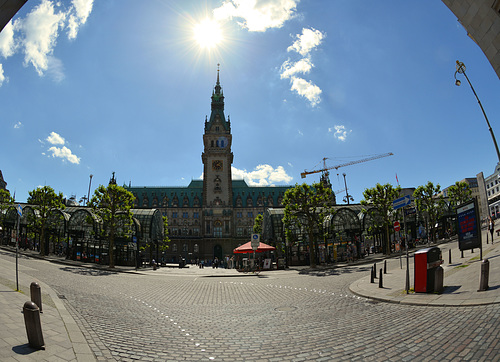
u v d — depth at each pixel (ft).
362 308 48.03
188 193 480.23
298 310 49.65
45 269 106.93
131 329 38.24
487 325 31.17
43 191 175.22
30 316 28.53
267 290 76.89
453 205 250.16
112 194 162.50
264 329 38.45
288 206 164.55
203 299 63.98
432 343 28.91
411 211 57.41
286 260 174.50
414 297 49.70
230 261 199.00
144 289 78.84
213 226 427.33
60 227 194.08
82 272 116.16
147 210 214.90
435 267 52.75
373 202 179.83
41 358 26.45
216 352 30.17
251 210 454.40
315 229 185.37
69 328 35.91
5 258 126.11
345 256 176.86
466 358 24.70
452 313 38.11
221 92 478.59
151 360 27.96
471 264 70.69
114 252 178.50
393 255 169.27
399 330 34.19
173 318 45.14
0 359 25.49
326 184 474.08
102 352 29.32
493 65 29.60
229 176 438.81
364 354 28.09
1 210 195.93
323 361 27.14
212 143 447.83
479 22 29.19
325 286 78.54
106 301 57.31
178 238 422.82
